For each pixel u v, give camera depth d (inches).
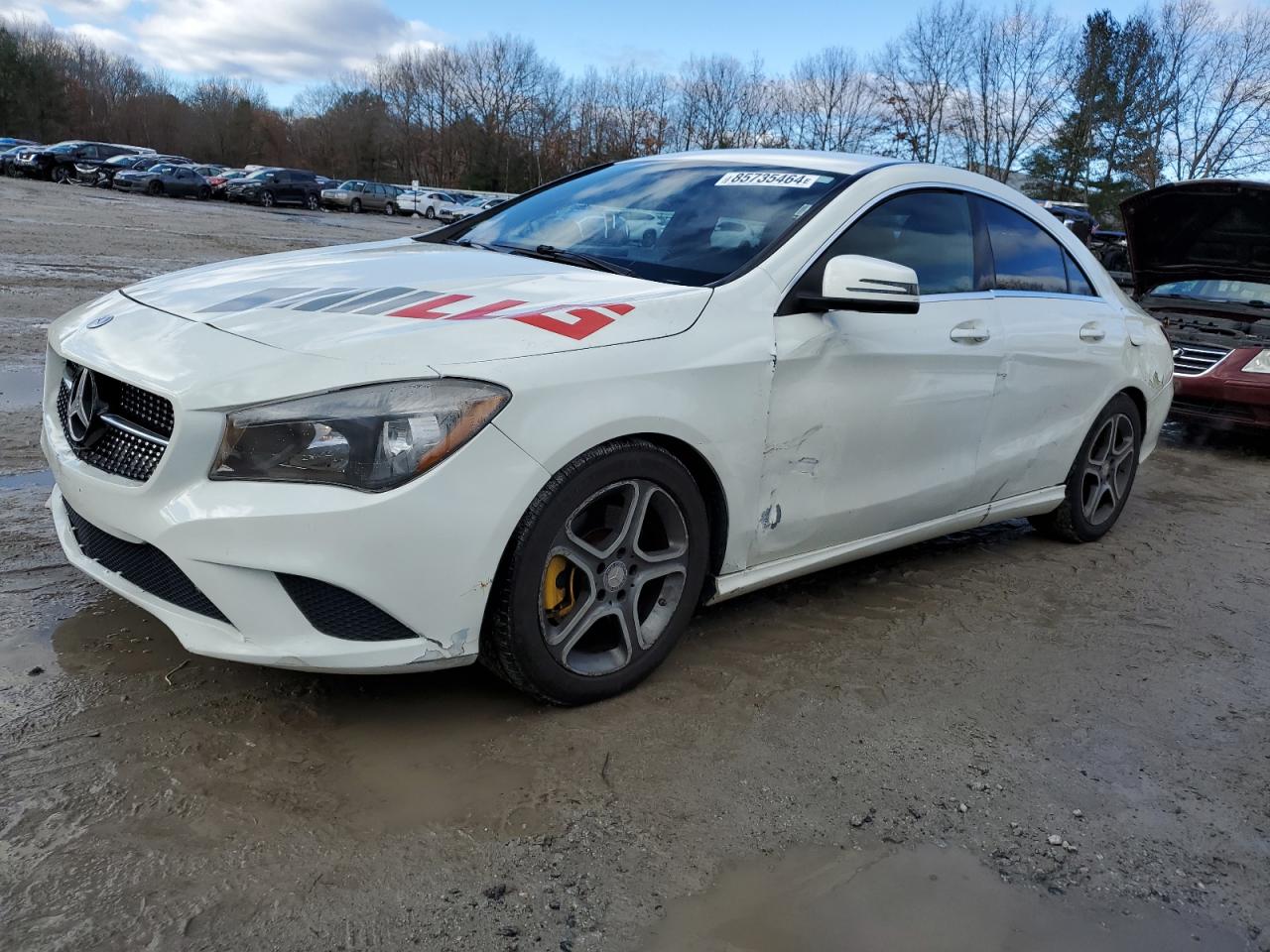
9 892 72.2
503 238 143.6
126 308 107.9
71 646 108.7
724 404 107.5
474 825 84.8
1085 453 175.0
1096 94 2047.2
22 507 150.7
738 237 124.3
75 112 3597.4
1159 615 151.4
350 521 84.5
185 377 88.5
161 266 526.9
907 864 85.4
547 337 96.0
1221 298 309.9
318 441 85.4
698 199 135.4
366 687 105.7
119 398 96.6
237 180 1711.4
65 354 102.1
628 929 74.6
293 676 106.0
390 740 96.3
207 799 84.7
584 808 88.6
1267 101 1932.8
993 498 156.3
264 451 85.9
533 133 3277.6
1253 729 116.4
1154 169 2030.0
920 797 95.4
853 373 122.3
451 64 3489.2
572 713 104.3
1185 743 111.7
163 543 87.7
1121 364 175.9
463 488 88.0
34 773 86.0
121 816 81.5
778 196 131.0
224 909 72.6
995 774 101.0
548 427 92.3
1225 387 283.7
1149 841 92.0
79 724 93.9
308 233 982.4
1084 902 82.5
